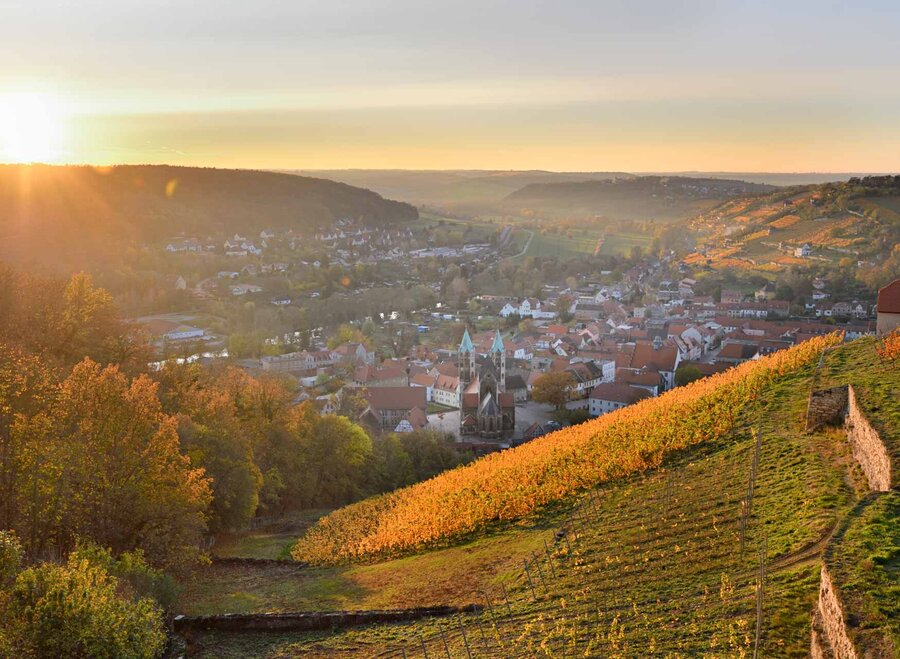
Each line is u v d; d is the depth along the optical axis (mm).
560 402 174250
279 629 45812
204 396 82500
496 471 73562
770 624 30766
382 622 45188
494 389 164625
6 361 57281
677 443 60781
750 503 43688
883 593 26734
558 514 58188
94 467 53719
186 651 42969
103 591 37375
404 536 63844
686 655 31266
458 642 39875
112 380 56906
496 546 56000
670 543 43406
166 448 56938
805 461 46844
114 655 35500
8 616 34750
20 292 78812
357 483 105562
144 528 56375
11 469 51188
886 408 44312
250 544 72938
